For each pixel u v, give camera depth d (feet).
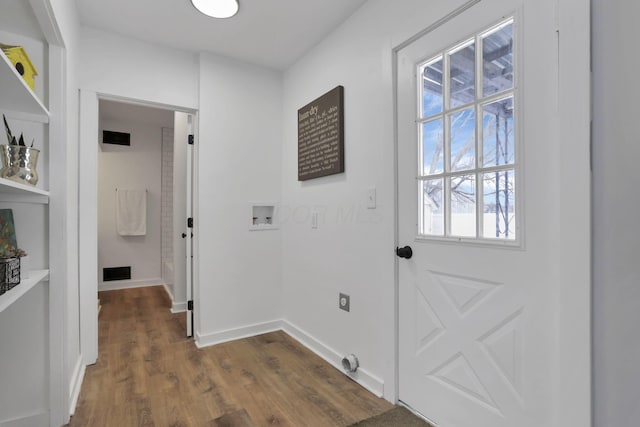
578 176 3.50
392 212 5.89
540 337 3.92
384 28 6.08
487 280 4.50
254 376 6.86
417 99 5.51
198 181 8.55
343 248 7.21
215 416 5.51
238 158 9.07
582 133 3.47
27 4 4.32
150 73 8.09
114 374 6.91
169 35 7.80
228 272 8.89
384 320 6.05
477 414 4.60
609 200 3.31
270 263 9.58
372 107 6.39
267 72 9.55
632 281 3.17
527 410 4.04
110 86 7.63
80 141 7.30
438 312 5.17
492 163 4.47
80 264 7.28
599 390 3.39
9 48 4.17
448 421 5.01
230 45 8.27
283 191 9.72
